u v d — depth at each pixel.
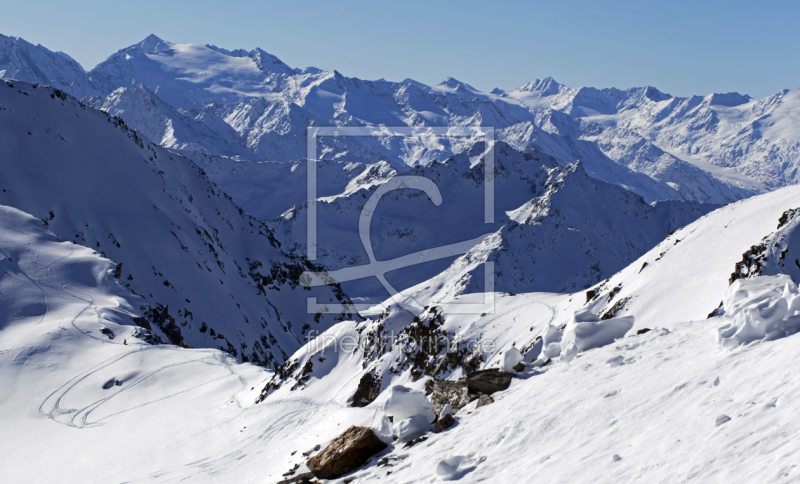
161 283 168.50
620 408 12.01
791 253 41.59
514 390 16.56
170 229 188.62
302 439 29.58
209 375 78.69
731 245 50.47
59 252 130.12
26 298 107.94
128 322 109.12
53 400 71.31
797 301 12.97
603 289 66.50
